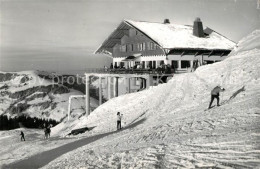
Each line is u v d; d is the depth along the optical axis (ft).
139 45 184.96
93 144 66.90
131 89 179.32
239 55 124.47
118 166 36.42
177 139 46.44
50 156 69.92
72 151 65.46
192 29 201.87
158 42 162.81
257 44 132.36
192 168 29.45
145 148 43.24
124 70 167.94
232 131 42.63
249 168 26.25
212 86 102.32
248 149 31.86
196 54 173.68
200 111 72.79
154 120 86.53
